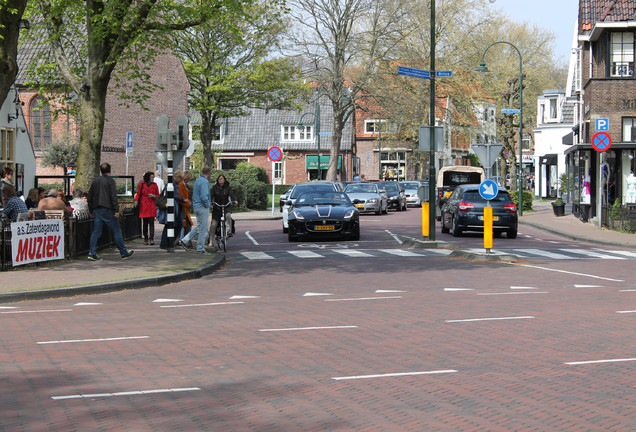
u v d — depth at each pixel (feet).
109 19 67.46
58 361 26.25
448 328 32.58
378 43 163.84
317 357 26.84
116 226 60.23
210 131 176.86
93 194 59.47
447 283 49.11
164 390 22.34
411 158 237.45
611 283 49.08
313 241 83.61
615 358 26.68
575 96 156.76
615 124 115.14
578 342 29.55
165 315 36.47
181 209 70.64
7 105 96.22
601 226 101.55
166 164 66.13
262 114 267.80
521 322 34.06
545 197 217.97
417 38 191.31
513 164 165.58
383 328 32.58
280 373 24.47
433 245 74.79
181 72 183.93
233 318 35.40
